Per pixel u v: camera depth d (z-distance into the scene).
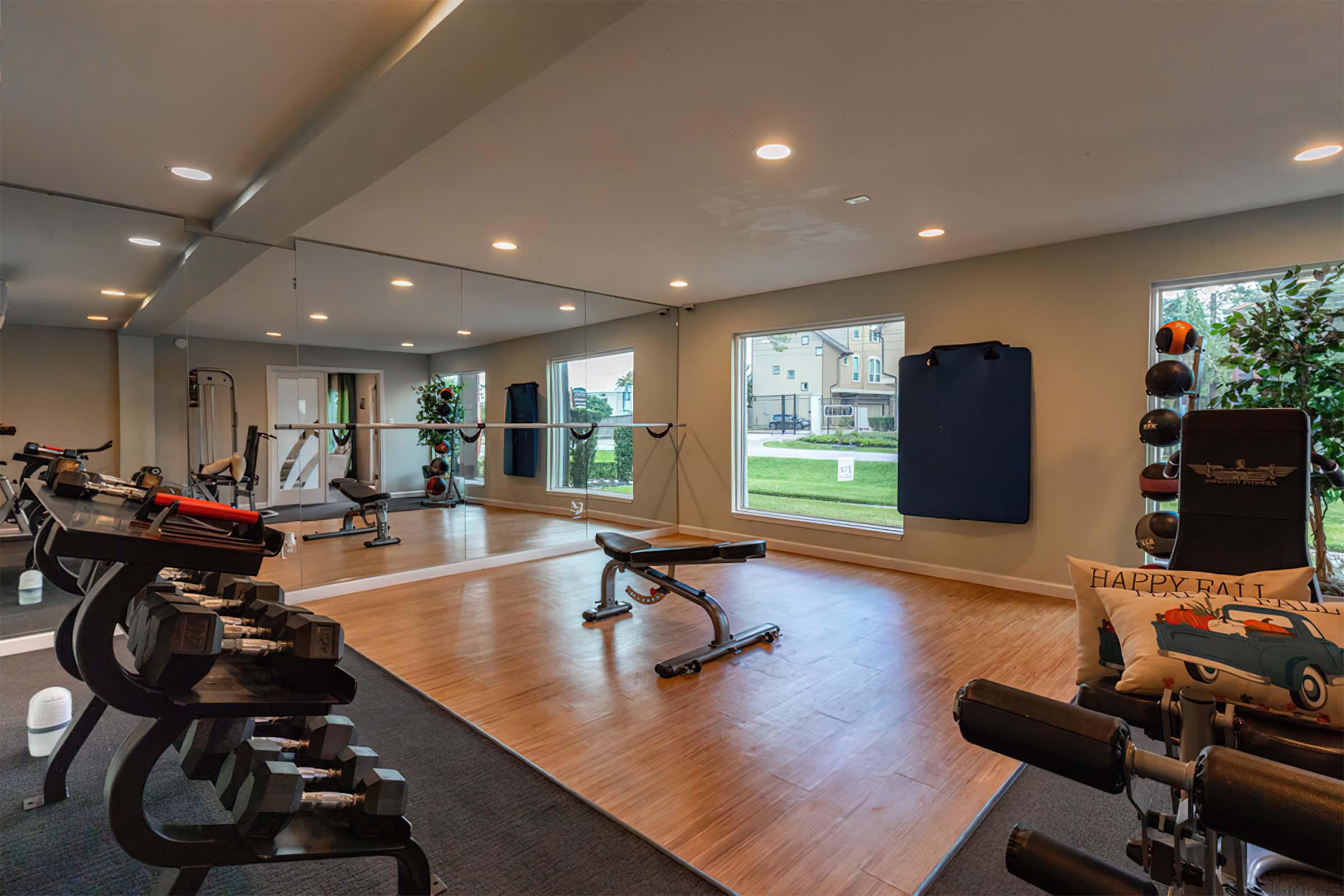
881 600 4.02
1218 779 0.65
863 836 1.75
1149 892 0.86
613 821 1.81
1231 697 1.42
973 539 4.45
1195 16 1.77
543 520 5.25
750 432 5.92
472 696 2.63
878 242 3.98
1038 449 4.13
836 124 2.40
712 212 3.38
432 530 4.58
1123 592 1.68
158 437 3.48
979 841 1.73
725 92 2.17
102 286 3.26
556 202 3.22
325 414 4.05
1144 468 3.65
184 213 3.31
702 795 1.94
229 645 1.26
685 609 3.86
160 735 1.17
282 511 3.91
